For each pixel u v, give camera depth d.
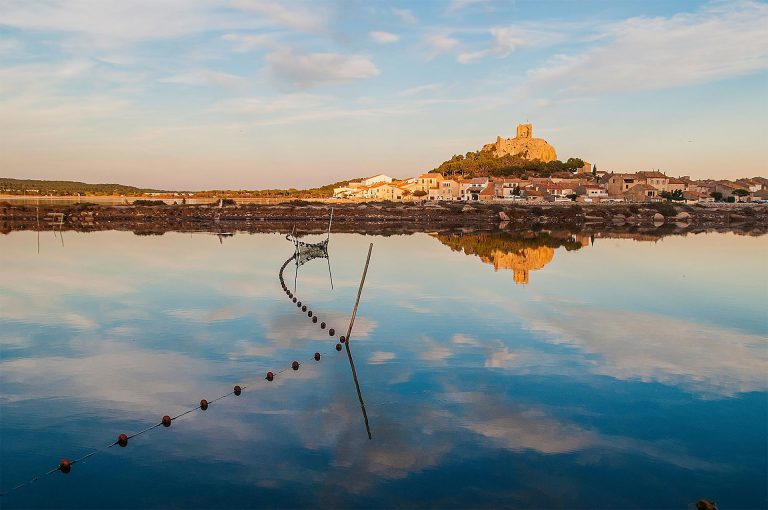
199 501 10.98
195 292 33.12
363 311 27.95
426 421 14.59
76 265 45.16
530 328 24.44
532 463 12.44
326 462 12.45
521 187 165.88
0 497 11.21
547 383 17.47
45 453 12.96
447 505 10.82
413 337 22.91
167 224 104.12
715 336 23.23
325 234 82.81
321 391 16.73
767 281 37.75
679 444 13.44
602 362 19.61
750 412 15.31
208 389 16.91
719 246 63.53
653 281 37.56
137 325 24.77
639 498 11.16
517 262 48.25
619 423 14.59
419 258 51.28
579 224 111.88
